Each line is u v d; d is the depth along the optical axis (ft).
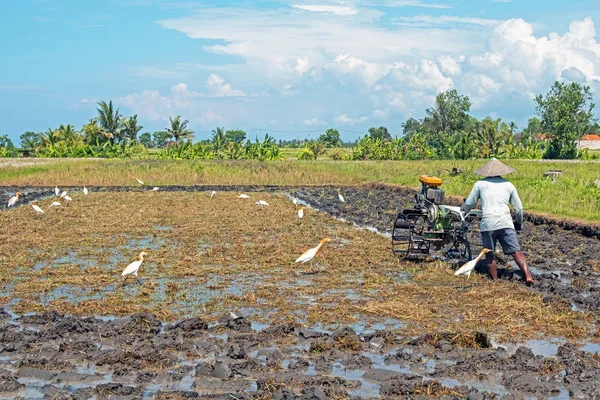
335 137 331.77
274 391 20.74
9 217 65.72
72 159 183.93
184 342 25.09
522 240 51.96
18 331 26.89
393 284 35.68
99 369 22.99
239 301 31.94
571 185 82.74
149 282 35.65
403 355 23.77
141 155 208.44
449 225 40.78
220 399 20.13
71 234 54.24
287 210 73.15
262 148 199.93
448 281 36.14
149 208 74.64
